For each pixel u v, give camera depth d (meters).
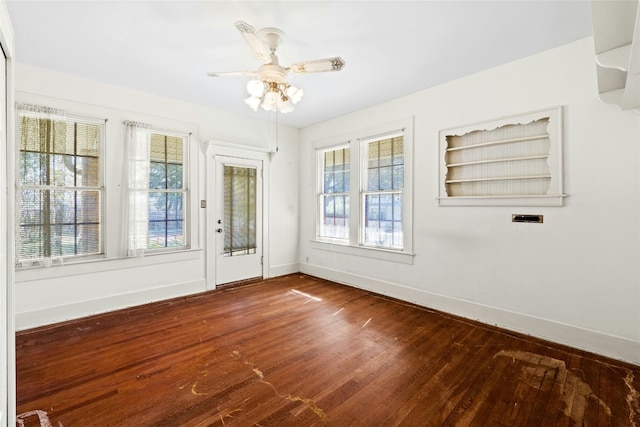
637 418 1.69
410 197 3.62
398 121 3.71
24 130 2.86
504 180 2.90
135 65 2.91
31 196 2.89
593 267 2.42
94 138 3.29
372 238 4.14
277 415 1.72
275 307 3.47
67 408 1.76
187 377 2.09
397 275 3.79
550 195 2.59
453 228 3.26
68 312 3.07
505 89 2.85
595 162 2.40
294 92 2.43
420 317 3.17
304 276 4.91
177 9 2.08
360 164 4.21
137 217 3.47
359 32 2.35
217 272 4.21
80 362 2.26
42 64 2.88
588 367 2.20
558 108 2.54
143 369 2.18
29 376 2.08
